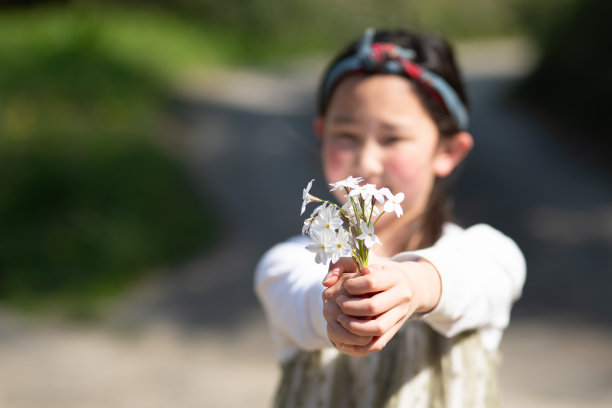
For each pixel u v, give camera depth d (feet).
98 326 20.54
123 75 46.32
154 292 23.59
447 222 5.44
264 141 42.86
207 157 39.06
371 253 4.35
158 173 33.12
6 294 23.15
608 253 25.94
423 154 4.99
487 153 42.47
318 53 87.45
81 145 34.04
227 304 22.39
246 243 28.37
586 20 50.03
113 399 15.16
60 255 25.05
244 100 53.42
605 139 44.68
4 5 71.67
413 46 5.13
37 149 32.68
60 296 23.11
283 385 5.01
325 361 4.87
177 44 65.72
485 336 4.78
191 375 16.84
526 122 51.26
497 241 5.02
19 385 15.66
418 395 4.67
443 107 5.10
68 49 45.73
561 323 19.89
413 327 4.76
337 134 5.06
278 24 87.76
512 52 92.17
